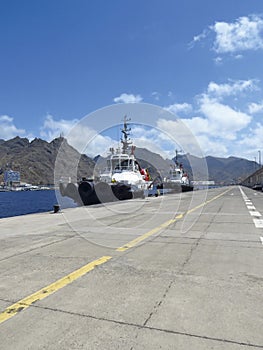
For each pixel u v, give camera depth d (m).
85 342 2.92
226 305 3.74
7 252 6.86
